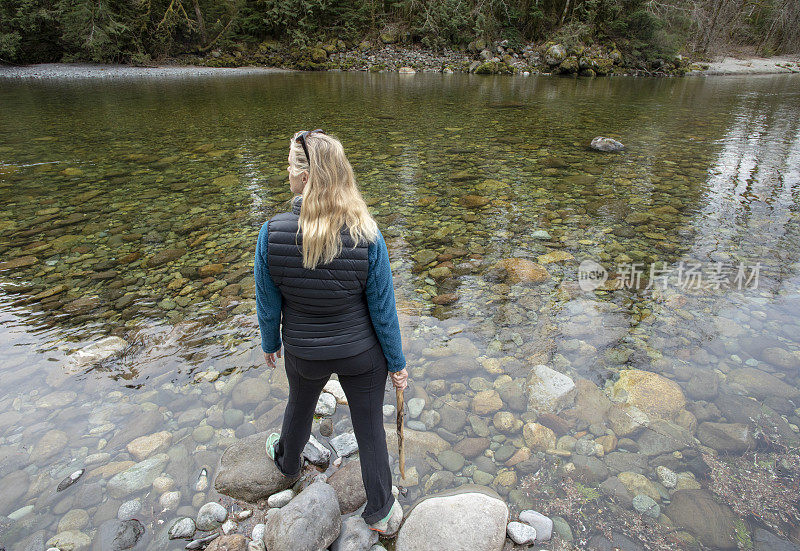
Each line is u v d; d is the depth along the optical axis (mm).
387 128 10312
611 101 14586
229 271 4176
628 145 8750
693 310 3570
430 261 4379
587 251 4566
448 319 3494
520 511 2018
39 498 2070
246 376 2881
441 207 5711
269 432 2408
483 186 6469
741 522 1947
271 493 2119
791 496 2064
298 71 23938
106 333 3283
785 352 3064
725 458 2281
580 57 23797
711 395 2709
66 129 10047
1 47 20594
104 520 1974
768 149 8336
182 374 2896
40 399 2670
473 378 2885
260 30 25969
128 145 8750
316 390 1842
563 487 2139
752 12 29688
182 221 5293
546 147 8617
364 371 1688
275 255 1482
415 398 2717
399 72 23719
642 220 5281
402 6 26250
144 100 13867
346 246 1467
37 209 5637
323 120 11188
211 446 2379
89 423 2510
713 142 8930
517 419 2557
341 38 26266
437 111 12508
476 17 25984
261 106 13047
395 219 5344
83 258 4406
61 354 3057
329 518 1855
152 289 3871
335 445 2375
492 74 23672
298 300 1558
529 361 3023
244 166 7414
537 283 3986
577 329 3359
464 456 2324
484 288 3916
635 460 2279
